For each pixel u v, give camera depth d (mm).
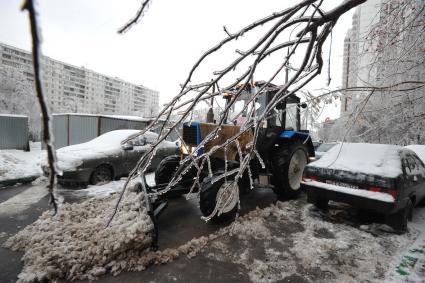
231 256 2977
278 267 2797
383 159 3988
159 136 1260
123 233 2777
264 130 4719
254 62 1062
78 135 11773
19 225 3707
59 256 2564
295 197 5605
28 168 7141
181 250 3012
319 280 2592
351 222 4082
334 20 1065
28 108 21250
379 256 3049
